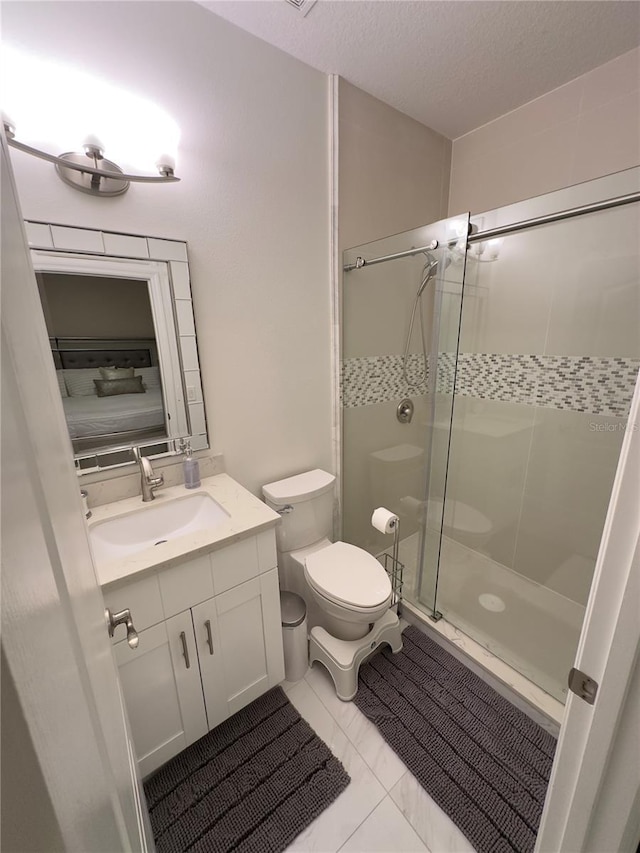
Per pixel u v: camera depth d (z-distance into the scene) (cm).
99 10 102
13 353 30
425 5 118
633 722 46
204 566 110
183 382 139
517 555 199
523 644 159
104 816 37
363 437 203
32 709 22
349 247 173
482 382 203
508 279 181
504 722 132
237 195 138
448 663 158
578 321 162
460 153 199
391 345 198
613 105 144
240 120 133
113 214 115
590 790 53
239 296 147
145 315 127
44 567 29
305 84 146
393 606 176
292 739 129
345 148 160
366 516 216
